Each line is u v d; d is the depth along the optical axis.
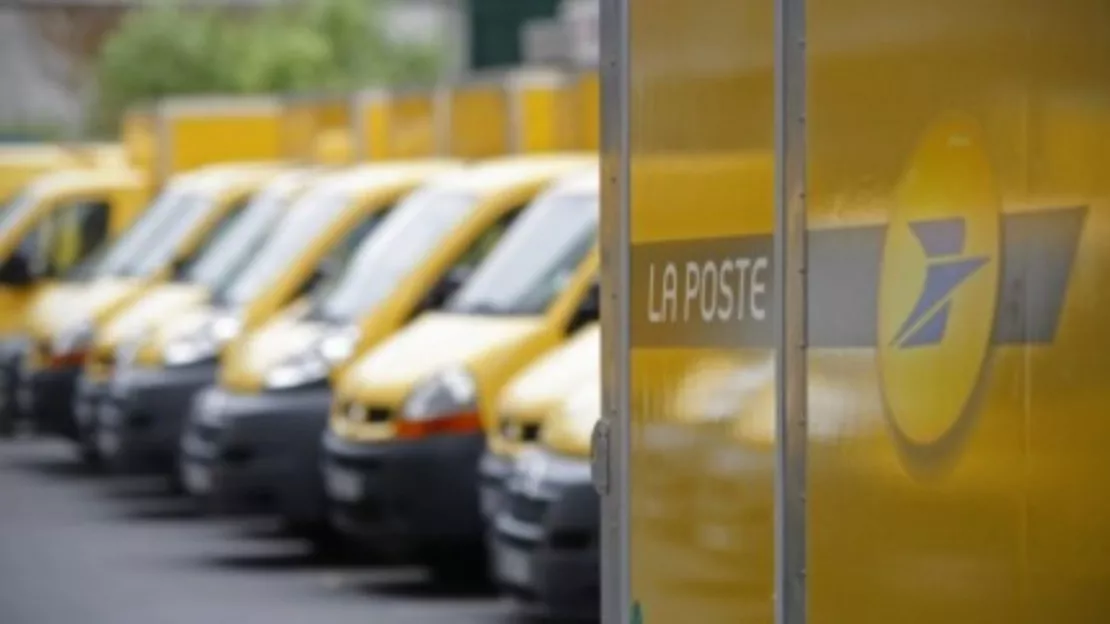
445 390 24.62
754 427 10.16
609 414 11.79
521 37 72.06
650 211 11.27
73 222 42.41
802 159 9.73
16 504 35.72
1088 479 7.86
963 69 8.53
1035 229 8.11
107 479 38.91
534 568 20.72
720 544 10.49
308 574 27.95
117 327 35.91
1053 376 8.02
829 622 9.50
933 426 8.70
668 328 11.05
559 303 24.84
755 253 10.16
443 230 27.89
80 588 27.12
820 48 9.59
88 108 105.88
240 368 28.72
